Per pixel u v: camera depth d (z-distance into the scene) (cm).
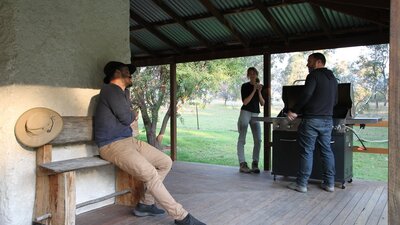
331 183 396
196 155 908
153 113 955
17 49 265
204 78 925
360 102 947
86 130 310
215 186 421
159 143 951
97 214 311
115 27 353
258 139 515
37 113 266
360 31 452
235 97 1302
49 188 269
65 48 304
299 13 445
